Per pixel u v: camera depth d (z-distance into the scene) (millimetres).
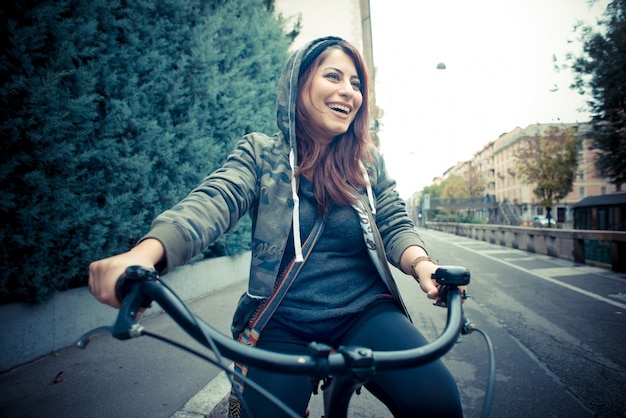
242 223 6477
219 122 5379
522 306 5375
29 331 3094
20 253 3000
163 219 862
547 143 31125
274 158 1288
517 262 10875
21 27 2824
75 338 3514
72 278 3551
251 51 6324
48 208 3029
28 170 2961
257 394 1000
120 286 677
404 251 1294
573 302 5629
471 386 2836
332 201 1271
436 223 48219
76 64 3367
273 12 7645
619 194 16234
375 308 1219
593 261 10078
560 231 11773
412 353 714
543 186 31094
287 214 1226
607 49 8648
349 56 1408
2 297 2988
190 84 4711
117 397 2500
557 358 3393
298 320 1172
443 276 975
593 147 9766
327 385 847
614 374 3043
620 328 4289
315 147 1334
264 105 6785
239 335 1268
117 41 3766
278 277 1225
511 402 2584
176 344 644
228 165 1225
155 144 4141
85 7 3238
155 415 2283
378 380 993
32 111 2807
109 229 3676
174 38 4375
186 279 5125
